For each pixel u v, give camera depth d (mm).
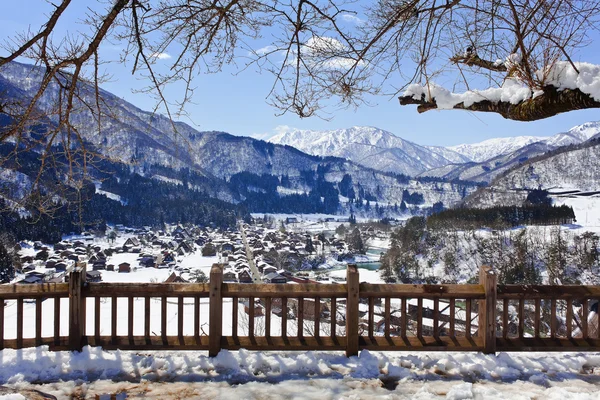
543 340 5594
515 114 4328
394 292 5562
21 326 5426
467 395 4496
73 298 5375
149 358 5262
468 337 5598
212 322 5422
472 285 5625
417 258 69500
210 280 5469
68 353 5270
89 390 4664
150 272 87312
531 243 54781
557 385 4883
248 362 5219
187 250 119812
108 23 4141
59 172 5004
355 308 5477
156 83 4715
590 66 3842
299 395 4578
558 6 3975
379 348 5520
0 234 75250
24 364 5070
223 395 4570
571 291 5598
